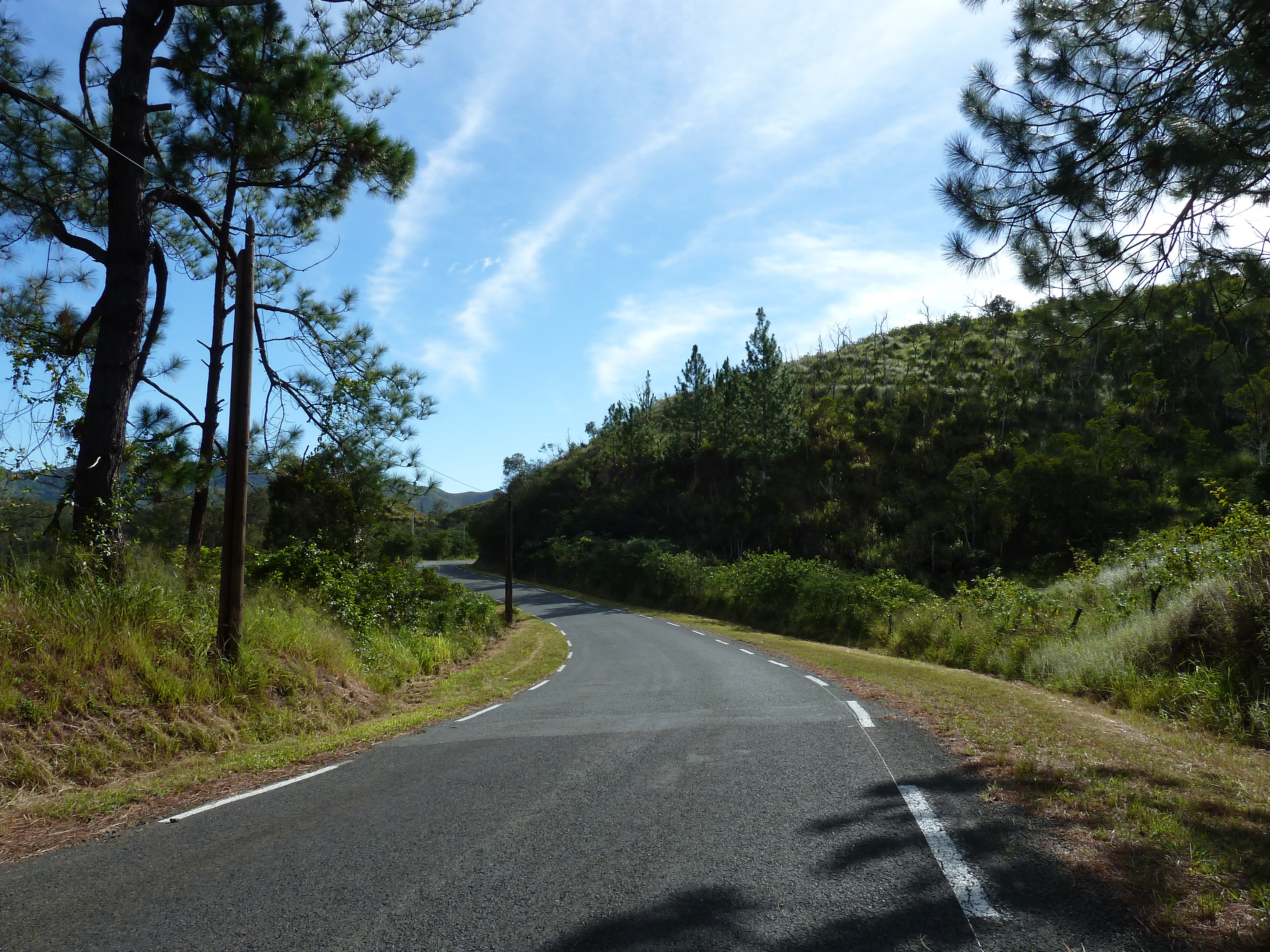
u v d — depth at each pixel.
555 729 8.46
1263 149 5.50
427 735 8.67
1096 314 6.79
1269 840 3.85
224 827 4.97
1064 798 4.62
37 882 4.04
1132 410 46.69
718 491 65.19
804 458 62.34
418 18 12.77
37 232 11.45
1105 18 6.31
